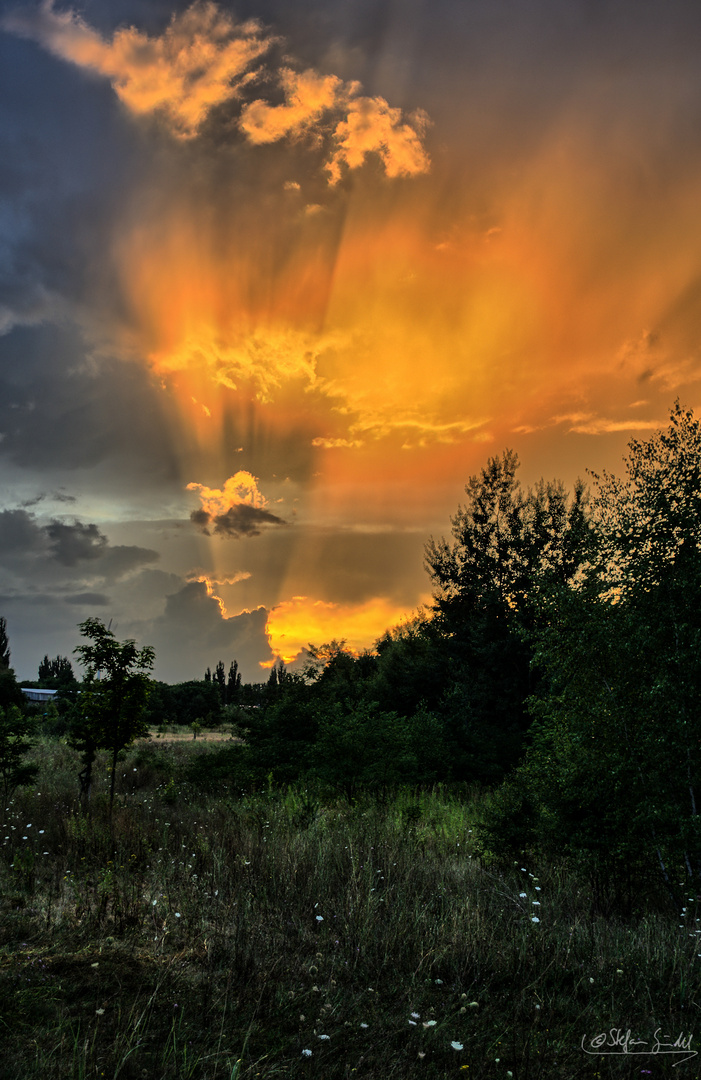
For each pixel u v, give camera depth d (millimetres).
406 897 6152
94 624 11336
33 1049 3287
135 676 11344
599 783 7281
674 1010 4277
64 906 5848
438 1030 3809
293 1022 3820
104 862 7613
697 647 7094
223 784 15914
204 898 6027
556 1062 3529
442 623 28781
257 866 6984
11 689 37688
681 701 7152
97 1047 3338
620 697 7656
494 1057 3543
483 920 5672
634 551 7941
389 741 14039
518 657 24609
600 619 8008
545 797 7746
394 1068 3359
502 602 25250
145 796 13625
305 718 18469
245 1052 3414
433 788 15766
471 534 27781
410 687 26984
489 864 8047
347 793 13414
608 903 6754
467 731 21516
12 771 12898
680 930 5863
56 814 10203
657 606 7523
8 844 8133
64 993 3945
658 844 6836
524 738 21719
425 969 4719
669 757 7059
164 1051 3250
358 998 4184
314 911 5820
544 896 6945
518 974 4707
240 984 4254
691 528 7566
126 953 4629
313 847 7812
